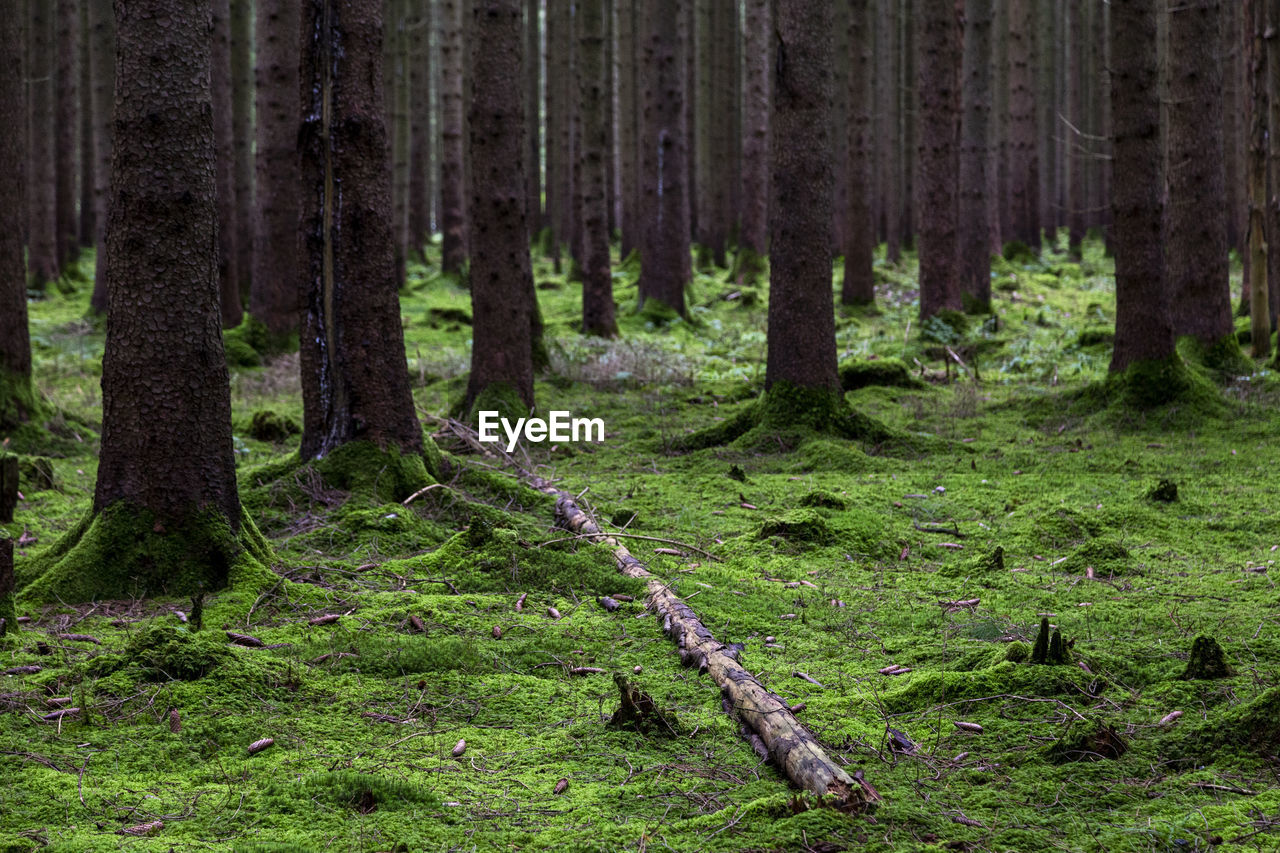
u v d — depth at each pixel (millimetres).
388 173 7727
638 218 26688
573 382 13031
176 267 5730
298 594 5582
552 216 32031
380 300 7645
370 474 7395
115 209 5699
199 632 4945
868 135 18922
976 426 10578
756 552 6660
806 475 8859
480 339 10312
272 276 15477
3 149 9555
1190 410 9977
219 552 5723
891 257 27203
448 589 5879
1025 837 3115
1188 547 6645
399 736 4012
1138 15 10117
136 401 5719
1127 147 10320
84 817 3273
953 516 7605
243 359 15016
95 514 5781
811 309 9922
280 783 3496
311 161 7598
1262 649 4652
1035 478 8562
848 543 6816
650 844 3082
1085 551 6375
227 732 3959
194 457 5789
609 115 31266
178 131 5652
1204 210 11367
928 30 16016
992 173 24953
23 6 23531
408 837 3150
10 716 4000
